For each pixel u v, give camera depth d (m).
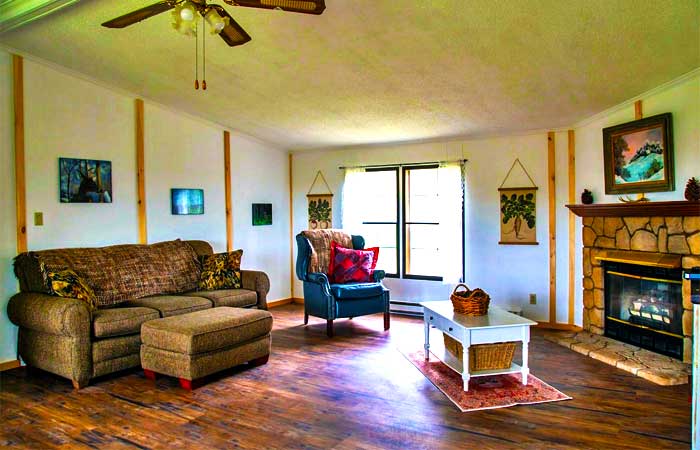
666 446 2.43
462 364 3.39
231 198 5.87
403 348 4.33
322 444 2.51
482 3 2.73
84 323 3.35
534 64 3.46
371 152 6.22
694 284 2.47
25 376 3.62
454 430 2.65
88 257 4.07
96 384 3.43
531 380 3.42
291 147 6.56
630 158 4.02
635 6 2.62
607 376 3.49
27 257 3.75
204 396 3.19
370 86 4.13
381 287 5.05
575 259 4.95
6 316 3.79
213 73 4.09
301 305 6.59
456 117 4.79
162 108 5.03
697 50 3.03
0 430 2.70
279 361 3.96
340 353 4.18
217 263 4.84
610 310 4.42
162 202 5.04
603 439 2.51
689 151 3.43
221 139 5.72
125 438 2.60
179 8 2.26
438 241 5.84
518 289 5.31
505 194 5.35
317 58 3.64
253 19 3.10
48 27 3.40
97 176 4.43
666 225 3.64
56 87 4.11
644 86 3.71
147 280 4.34
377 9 2.88
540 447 2.44
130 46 3.67
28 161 3.93
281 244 6.69
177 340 3.29
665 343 3.79
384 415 2.86
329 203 6.52
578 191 4.89
